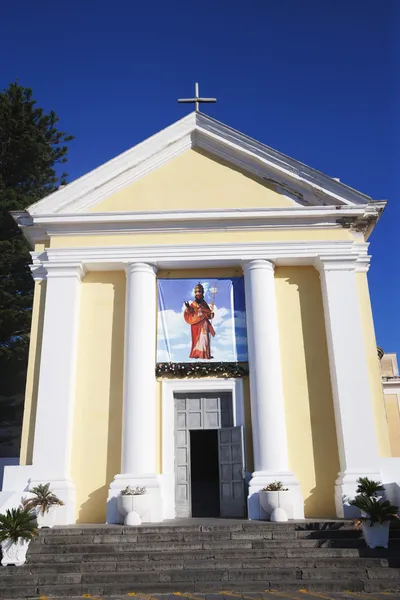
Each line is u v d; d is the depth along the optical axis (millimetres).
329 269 12586
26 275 22906
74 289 12469
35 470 10945
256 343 12078
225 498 11516
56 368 11766
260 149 13492
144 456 11234
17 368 21812
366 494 10117
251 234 12898
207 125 13867
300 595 6809
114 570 7676
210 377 12359
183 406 12438
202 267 13109
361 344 11969
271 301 12445
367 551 8094
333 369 11945
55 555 8078
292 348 12508
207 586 7105
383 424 11742
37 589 7070
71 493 10930
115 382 12180
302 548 8266
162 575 7391
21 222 13234
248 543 8469
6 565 7828
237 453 11695
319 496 11336
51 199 13070
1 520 8062
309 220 12922
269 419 11430
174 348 12547
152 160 13672
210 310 12883
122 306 12859
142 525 9672
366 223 13109
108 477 11445
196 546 8422
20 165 24312
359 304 12680
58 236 12891
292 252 12711
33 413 11797
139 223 12875
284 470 11109
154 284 12820
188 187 13477
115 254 12703
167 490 11445
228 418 12305
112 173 13445
